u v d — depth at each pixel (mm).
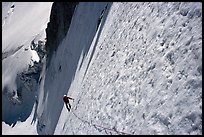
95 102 17031
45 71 46688
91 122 16312
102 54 19672
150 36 14008
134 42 15477
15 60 60969
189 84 10312
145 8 16016
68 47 33656
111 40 19078
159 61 12398
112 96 15125
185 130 9711
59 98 30422
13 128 51281
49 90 39531
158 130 10742
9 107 56094
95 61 20625
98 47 21438
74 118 19969
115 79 15695
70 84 27234
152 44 13500
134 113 12594
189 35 11344
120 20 19109
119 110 13852
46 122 34656
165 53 12211
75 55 29797
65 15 37844
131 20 17219
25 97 53719
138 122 12047
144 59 13695
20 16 98188
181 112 10125
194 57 10609
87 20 29094
